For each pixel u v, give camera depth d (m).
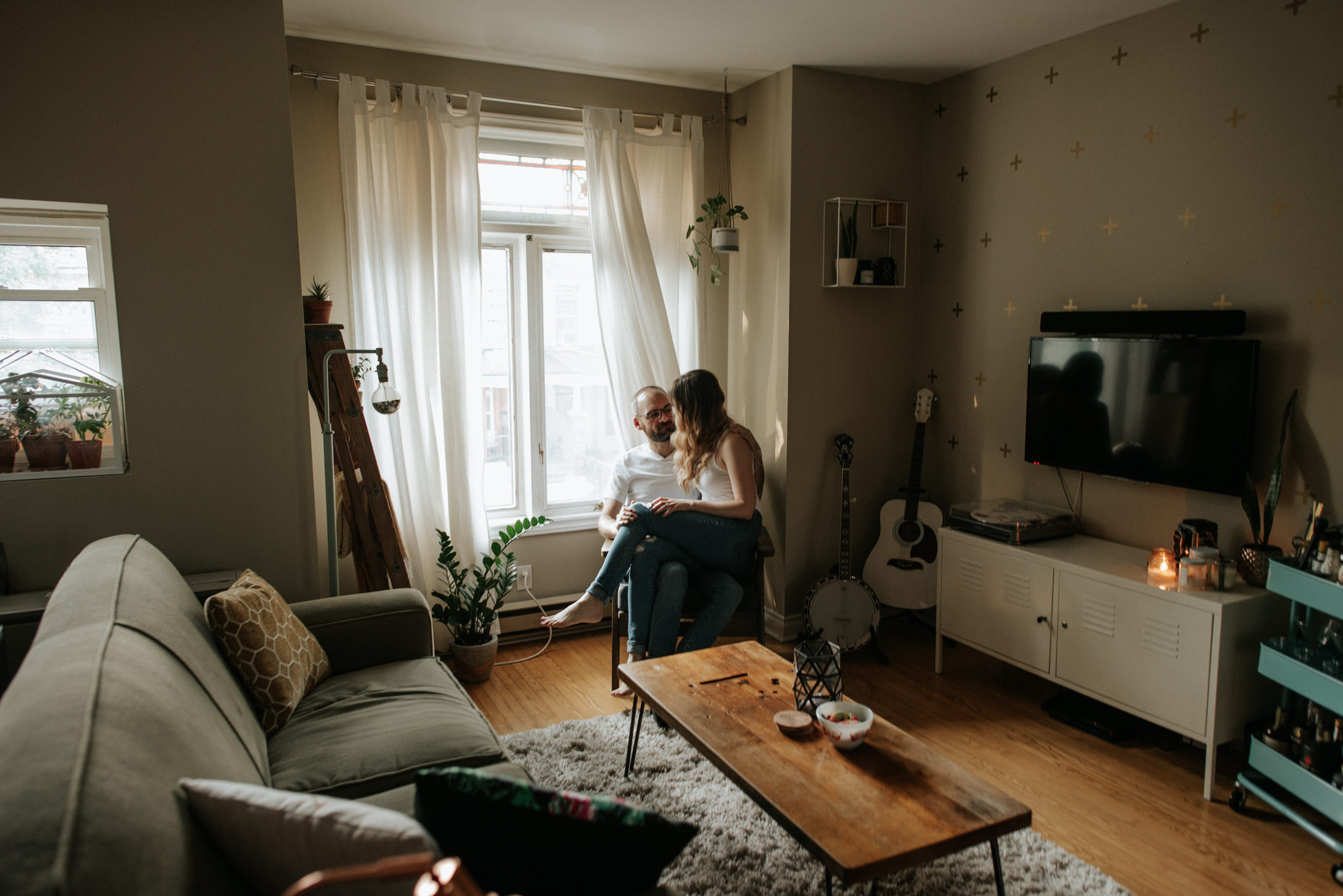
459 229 3.36
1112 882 2.04
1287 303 2.54
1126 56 2.95
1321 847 2.23
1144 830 2.30
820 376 3.67
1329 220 2.43
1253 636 2.46
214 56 2.52
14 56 2.32
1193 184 2.77
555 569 3.84
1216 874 2.11
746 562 3.16
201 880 1.05
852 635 3.46
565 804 1.18
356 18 2.94
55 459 2.48
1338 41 2.38
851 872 1.45
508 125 3.50
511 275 3.66
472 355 3.44
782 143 3.54
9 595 2.42
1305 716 2.41
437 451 3.36
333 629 2.40
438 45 3.23
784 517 3.68
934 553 3.61
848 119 3.60
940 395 3.81
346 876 0.79
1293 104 2.50
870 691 3.21
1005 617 3.08
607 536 3.33
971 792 1.70
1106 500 3.13
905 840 1.54
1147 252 2.93
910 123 3.74
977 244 3.57
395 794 1.73
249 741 1.68
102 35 2.40
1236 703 2.46
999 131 3.43
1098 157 3.07
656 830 1.17
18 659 2.25
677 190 3.77
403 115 3.21
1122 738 2.79
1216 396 2.63
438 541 3.36
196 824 1.13
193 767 1.26
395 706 2.13
